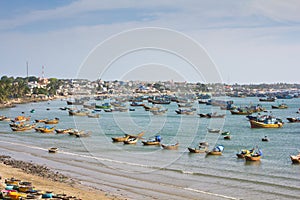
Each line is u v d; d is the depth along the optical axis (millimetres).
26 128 119500
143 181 52094
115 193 45719
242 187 49031
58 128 122375
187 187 49062
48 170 58125
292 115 166750
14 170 55562
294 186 49656
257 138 97312
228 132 103562
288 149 79500
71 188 46250
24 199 36500
